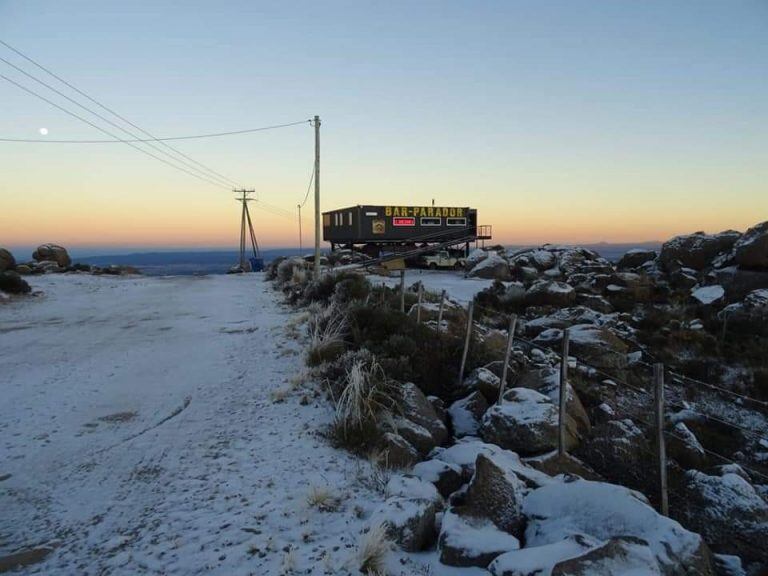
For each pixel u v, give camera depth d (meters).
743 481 6.13
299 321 15.37
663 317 19.28
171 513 4.98
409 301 17.14
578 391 10.16
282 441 6.87
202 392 9.28
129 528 4.73
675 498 6.25
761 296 18.08
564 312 19.55
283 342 13.05
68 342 14.06
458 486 5.52
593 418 9.20
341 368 9.16
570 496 4.47
